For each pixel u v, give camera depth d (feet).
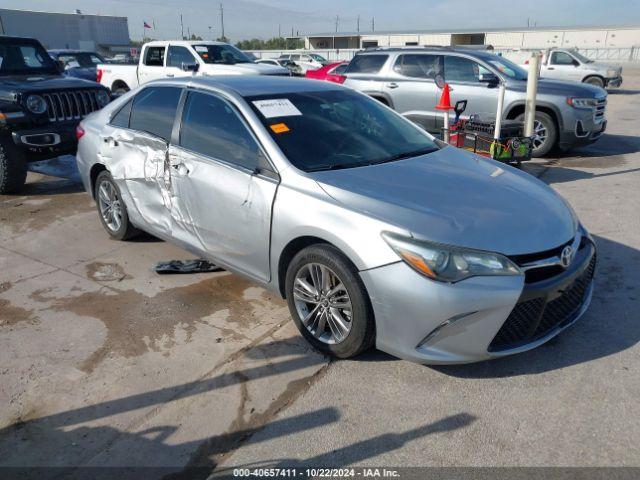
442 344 9.28
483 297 8.96
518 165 21.68
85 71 57.16
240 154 12.14
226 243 12.50
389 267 9.27
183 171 13.21
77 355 11.07
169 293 13.71
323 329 10.85
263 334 11.79
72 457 8.39
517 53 86.22
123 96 16.49
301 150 11.73
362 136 12.98
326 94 14.07
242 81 13.94
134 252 16.38
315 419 9.16
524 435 8.71
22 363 10.80
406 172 11.60
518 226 9.80
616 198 21.11
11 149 21.76
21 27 138.92
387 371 10.42
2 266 15.48
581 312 10.91
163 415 9.30
